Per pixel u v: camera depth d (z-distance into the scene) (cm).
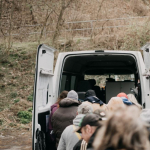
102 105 475
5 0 2119
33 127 423
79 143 306
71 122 456
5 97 1315
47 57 497
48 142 499
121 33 1744
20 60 1623
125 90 691
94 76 881
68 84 725
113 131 155
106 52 579
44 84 488
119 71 857
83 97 643
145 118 285
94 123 266
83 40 1819
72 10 1989
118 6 2048
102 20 1900
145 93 517
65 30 1842
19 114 1127
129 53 575
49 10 2036
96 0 2030
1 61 1598
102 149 160
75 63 749
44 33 1952
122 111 160
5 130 989
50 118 489
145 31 1602
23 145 816
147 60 509
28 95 1340
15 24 2092
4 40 1712
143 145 151
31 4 2091
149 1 2184
